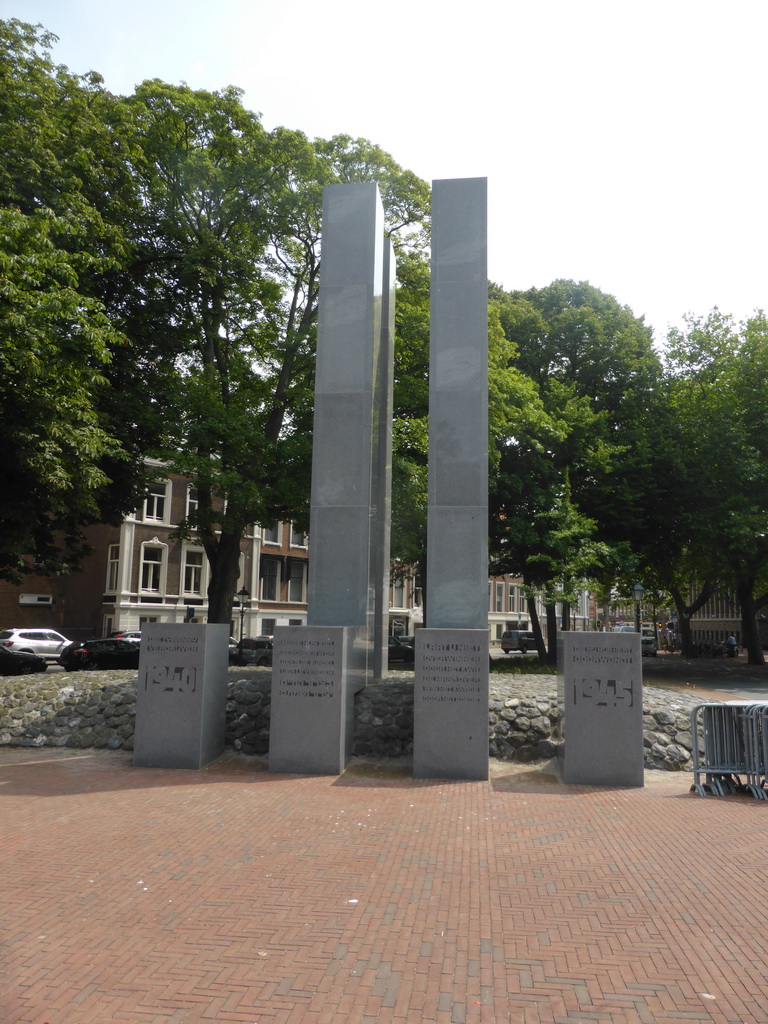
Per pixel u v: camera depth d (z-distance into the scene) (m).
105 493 21.77
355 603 12.60
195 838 7.80
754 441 34.72
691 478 33.34
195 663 11.68
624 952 5.17
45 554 23.86
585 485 32.97
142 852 7.32
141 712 11.67
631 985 4.71
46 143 19.05
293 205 23.19
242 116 23.95
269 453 21.83
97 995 4.56
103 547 45.41
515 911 5.88
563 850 7.50
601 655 10.80
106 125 21.41
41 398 16.52
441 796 9.85
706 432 33.91
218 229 23.89
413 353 23.64
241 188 23.33
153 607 44.53
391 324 16.47
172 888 6.35
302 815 8.79
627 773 10.54
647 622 81.06
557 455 31.95
